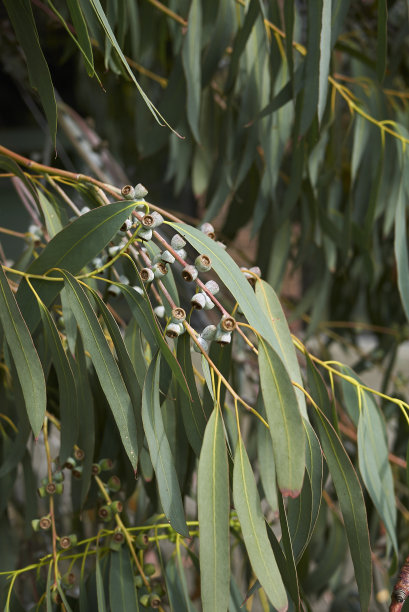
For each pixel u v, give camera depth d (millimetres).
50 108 956
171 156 1797
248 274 957
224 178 1409
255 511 877
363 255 1387
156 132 1328
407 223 1862
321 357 2115
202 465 875
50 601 1012
